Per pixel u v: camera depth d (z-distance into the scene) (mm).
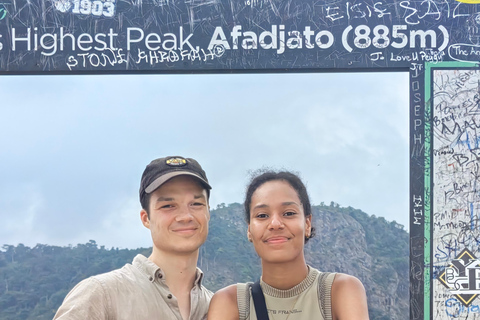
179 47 2371
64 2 2379
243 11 2377
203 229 1906
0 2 2377
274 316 1796
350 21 2371
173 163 1915
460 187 2326
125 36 2373
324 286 1802
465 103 2350
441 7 2371
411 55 2363
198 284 1939
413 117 2352
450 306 2297
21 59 2367
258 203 1823
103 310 1782
